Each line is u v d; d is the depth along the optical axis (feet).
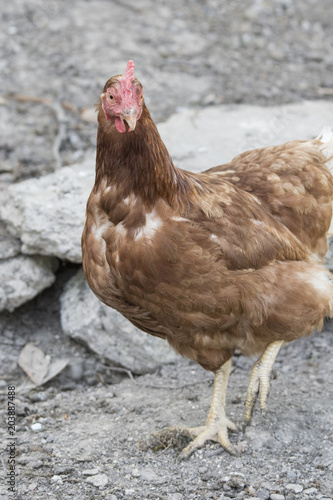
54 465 6.27
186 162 7.72
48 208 7.22
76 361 7.14
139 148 5.89
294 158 6.47
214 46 11.18
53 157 8.48
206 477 6.17
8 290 7.21
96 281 6.10
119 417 6.64
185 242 5.92
